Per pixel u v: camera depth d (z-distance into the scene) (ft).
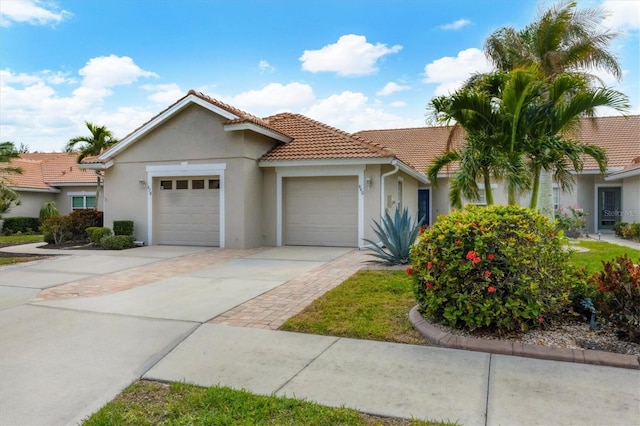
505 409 10.91
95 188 79.36
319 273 29.60
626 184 60.90
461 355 14.60
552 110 30.09
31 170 83.61
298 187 46.44
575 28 47.52
